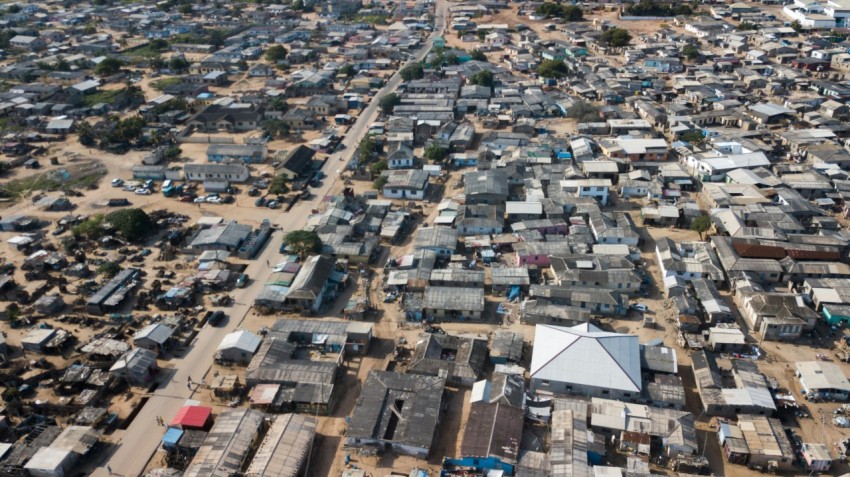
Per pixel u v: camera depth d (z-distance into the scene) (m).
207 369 91.31
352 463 74.75
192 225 132.75
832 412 81.06
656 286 109.38
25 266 116.62
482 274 108.88
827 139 167.38
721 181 149.88
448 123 182.38
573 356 85.00
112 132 179.25
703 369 85.88
